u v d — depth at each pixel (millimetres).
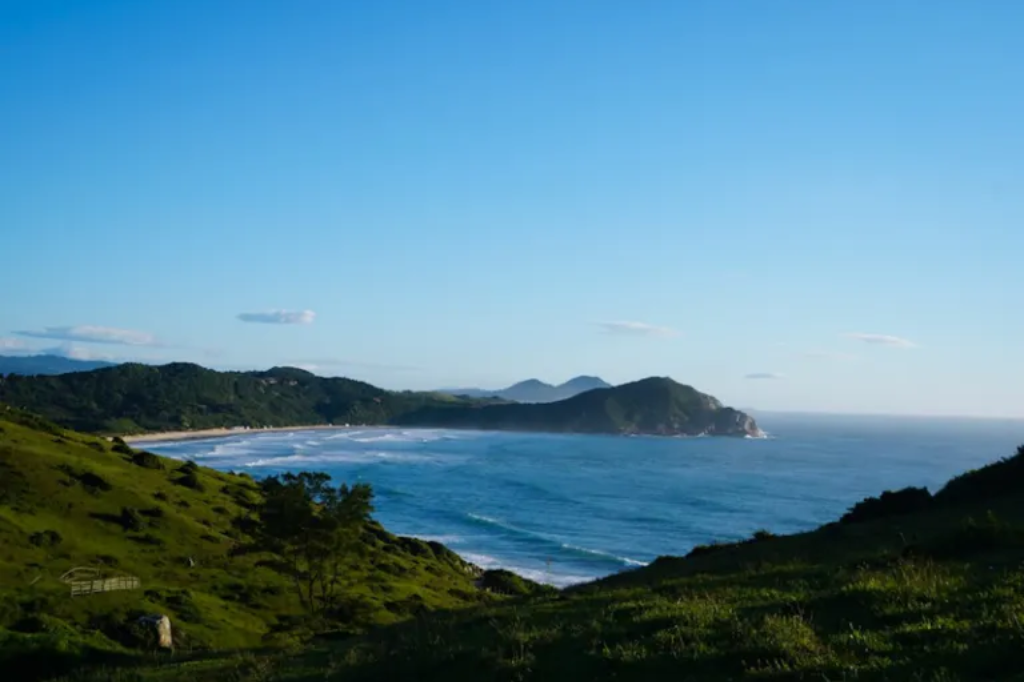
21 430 68625
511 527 99688
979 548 17875
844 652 9867
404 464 175750
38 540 44562
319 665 15188
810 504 120188
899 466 185125
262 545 46688
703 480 153625
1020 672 8391
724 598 15008
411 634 16406
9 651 20188
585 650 11820
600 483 148250
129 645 31328
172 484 69562
